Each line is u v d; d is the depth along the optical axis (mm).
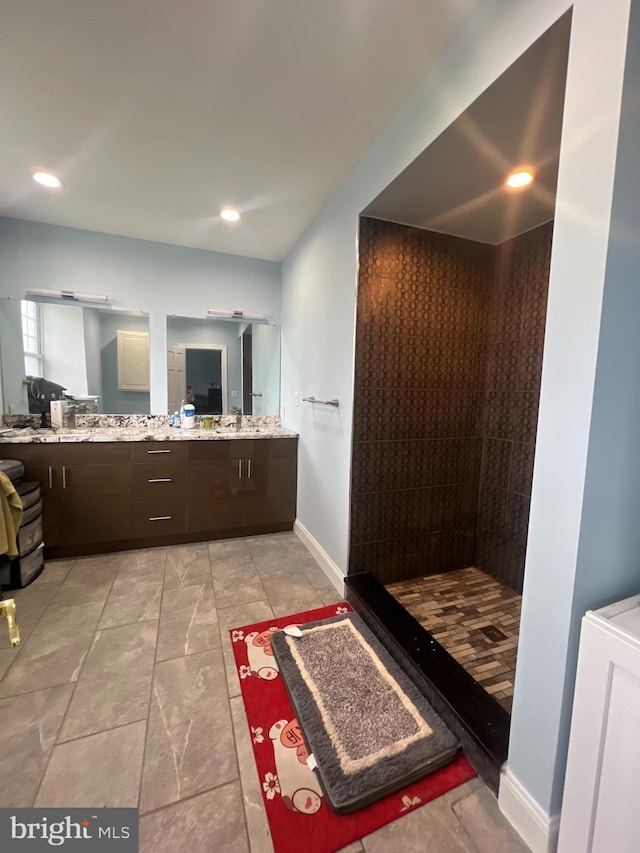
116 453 2484
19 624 1777
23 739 1198
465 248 2199
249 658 1593
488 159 1421
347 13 1106
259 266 3271
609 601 902
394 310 2057
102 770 1112
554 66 988
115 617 1856
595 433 823
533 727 960
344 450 2135
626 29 734
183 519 2693
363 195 1829
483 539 2447
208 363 3199
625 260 797
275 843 950
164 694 1394
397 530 2256
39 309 2717
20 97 1446
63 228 2691
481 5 1087
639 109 766
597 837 804
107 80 1364
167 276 3000
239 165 1901
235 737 1232
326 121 1578
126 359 2963
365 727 1255
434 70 1296
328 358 2326
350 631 1772
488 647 1722
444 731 1250
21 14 1116
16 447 2271
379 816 1016
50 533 2387
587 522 846
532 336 2064
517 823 986
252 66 1298
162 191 2162
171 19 1135
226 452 2758
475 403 2377
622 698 747
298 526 2943
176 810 1016
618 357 826
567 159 854
